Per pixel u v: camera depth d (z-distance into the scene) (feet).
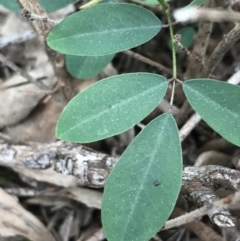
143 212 0.37
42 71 0.71
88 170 0.55
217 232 0.58
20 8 0.50
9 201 0.60
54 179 0.63
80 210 0.64
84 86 0.68
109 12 0.41
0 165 0.64
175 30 0.71
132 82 0.39
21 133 0.67
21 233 0.59
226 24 0.73
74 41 0.41
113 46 0.41
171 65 0.75
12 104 0.68
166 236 0.61
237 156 0.54
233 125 0.38
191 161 0.66
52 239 0.59
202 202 0.46
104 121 0.38
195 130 0.68
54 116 0.67
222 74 0.71
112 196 0.37
